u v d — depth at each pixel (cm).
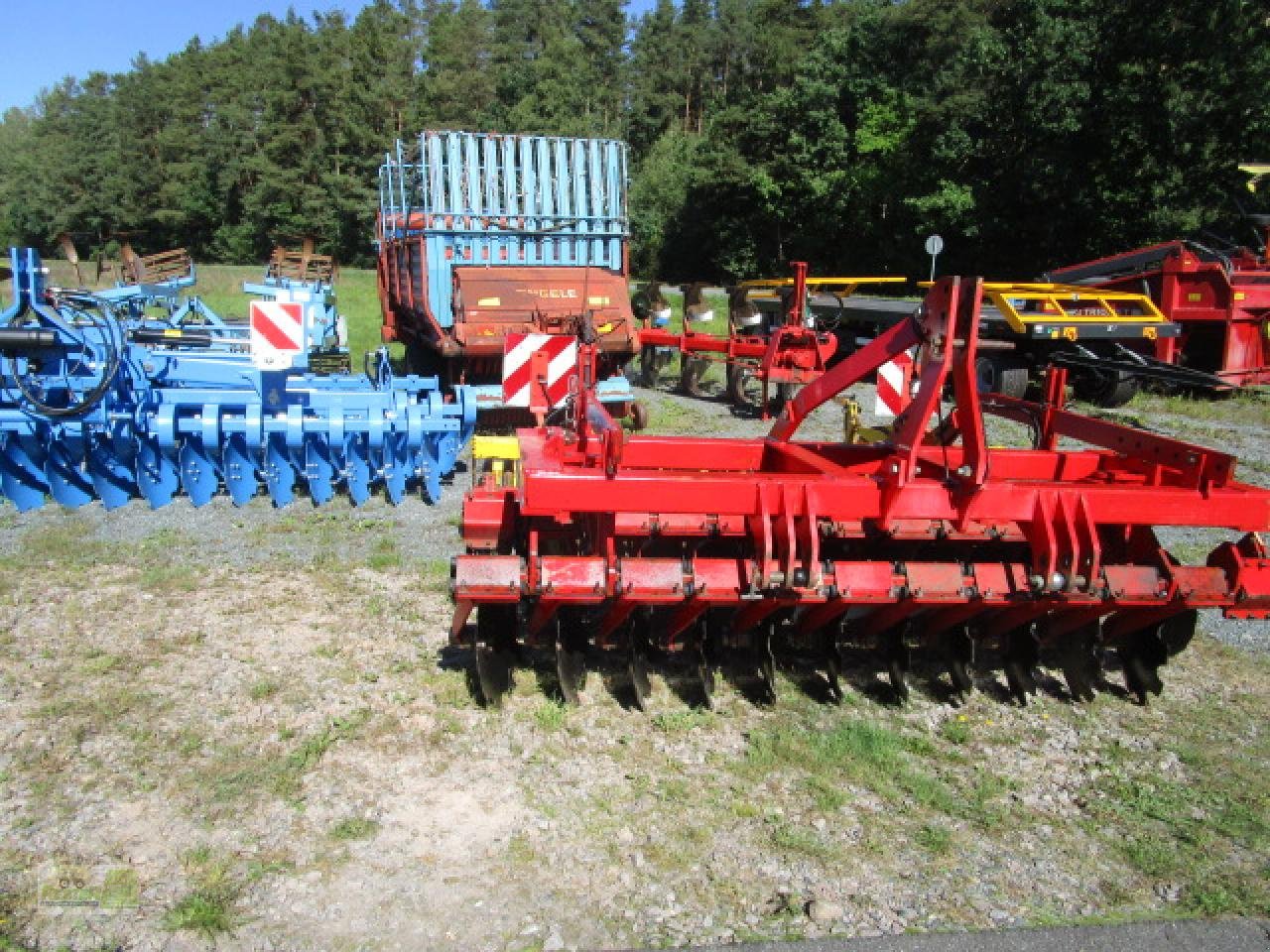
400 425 820
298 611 595
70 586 620
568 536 534
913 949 333
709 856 381
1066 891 371
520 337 773
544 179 1193
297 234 6350
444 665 527
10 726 452
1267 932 351
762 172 4641
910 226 4050
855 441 751
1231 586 482
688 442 562
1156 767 463
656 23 8056
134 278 1616
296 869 364
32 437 763
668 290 4034
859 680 536
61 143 8075
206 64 7738
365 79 6494
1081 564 473
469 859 373
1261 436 1286
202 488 804
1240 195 2661
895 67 4422
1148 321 1378
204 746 441
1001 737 485
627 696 502
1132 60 2761
